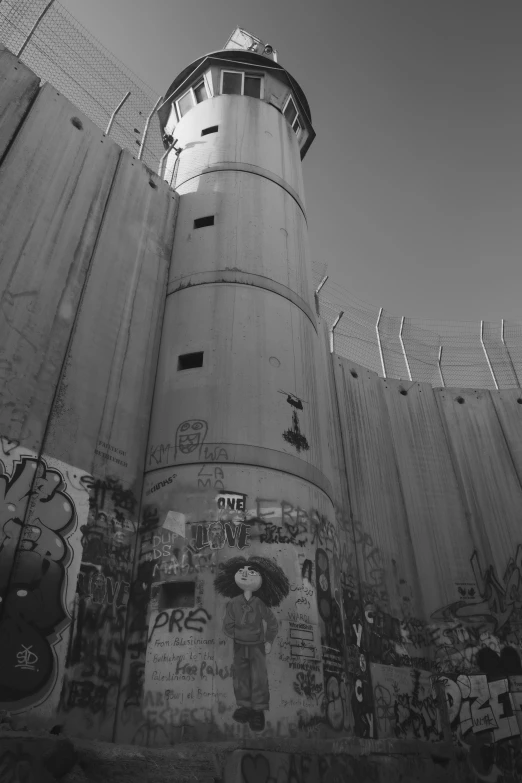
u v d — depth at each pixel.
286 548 12.61
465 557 21.08
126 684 11.15
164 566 12.14
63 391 12.84
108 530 12.37
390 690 17.03
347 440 21.42
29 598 10.40
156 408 14.75
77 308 14.08
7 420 11.35
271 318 16.17
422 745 16.28
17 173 13.89
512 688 18.94
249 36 28.45
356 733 14.65
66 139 15.91
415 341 27.34
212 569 11.81
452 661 18.97
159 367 15.59
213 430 13.62
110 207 16.55
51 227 14.20
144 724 10.52
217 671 10.74
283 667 11.22
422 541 21.06
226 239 17.59
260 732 10.37
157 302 16.75
